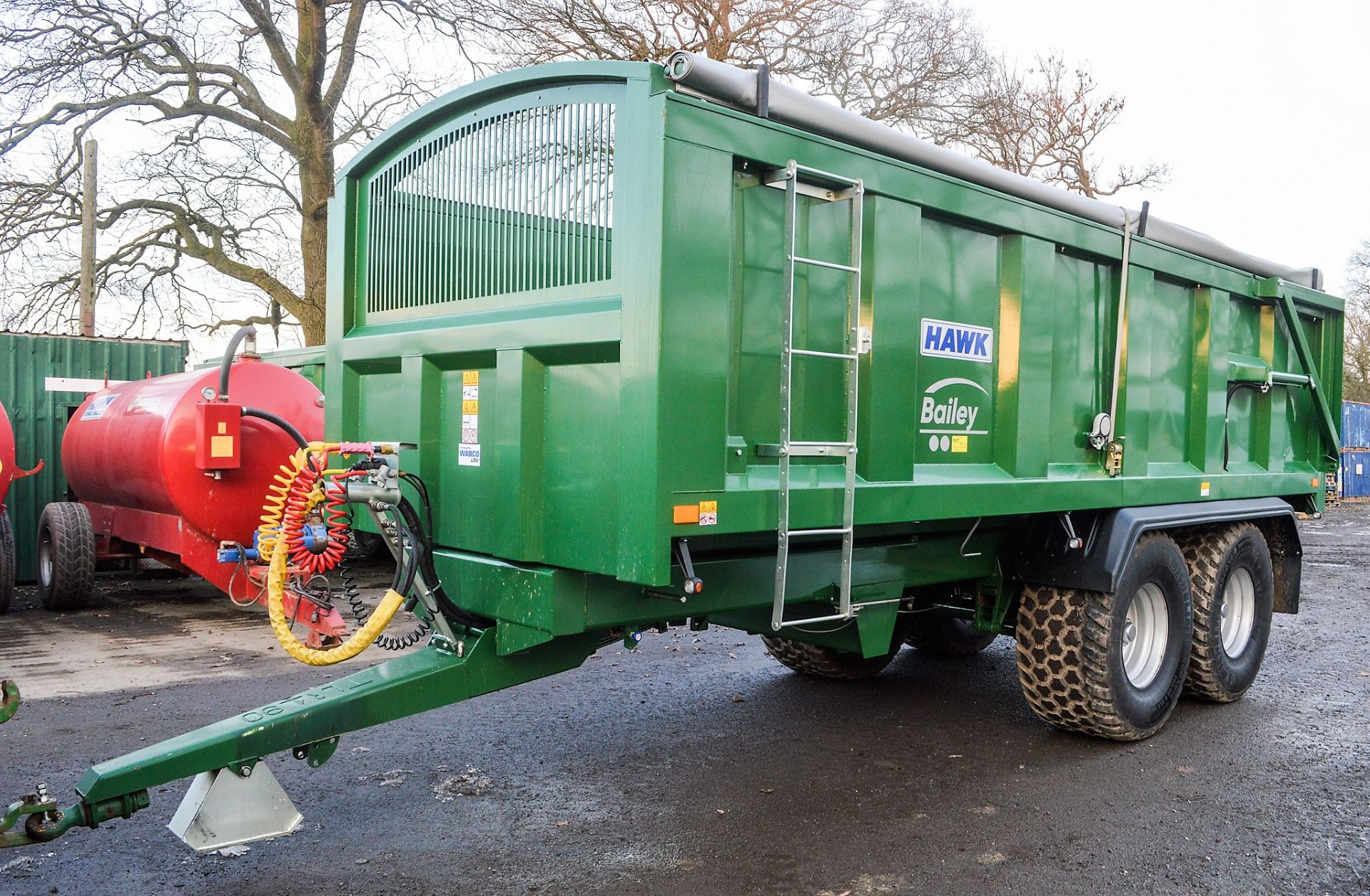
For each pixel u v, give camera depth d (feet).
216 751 9.75
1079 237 15.49
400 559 11.08
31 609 28.86
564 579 10.76
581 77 10.71
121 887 10.76
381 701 10.68
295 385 26.45
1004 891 10.87
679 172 9.85
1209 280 18.45
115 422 27.45
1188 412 18.54
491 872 11.20
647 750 15.65
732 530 10.44
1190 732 16.98
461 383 12.42
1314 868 11.51
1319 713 18.26
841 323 12.31
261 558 11.36
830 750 15.70
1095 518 15.88
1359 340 115.34
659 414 9.67
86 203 55.47
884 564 13.96
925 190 12.89
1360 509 74.02
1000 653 23.17
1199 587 18.01
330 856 11.58
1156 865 11.57
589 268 10.68
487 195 12.23
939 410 13.60
